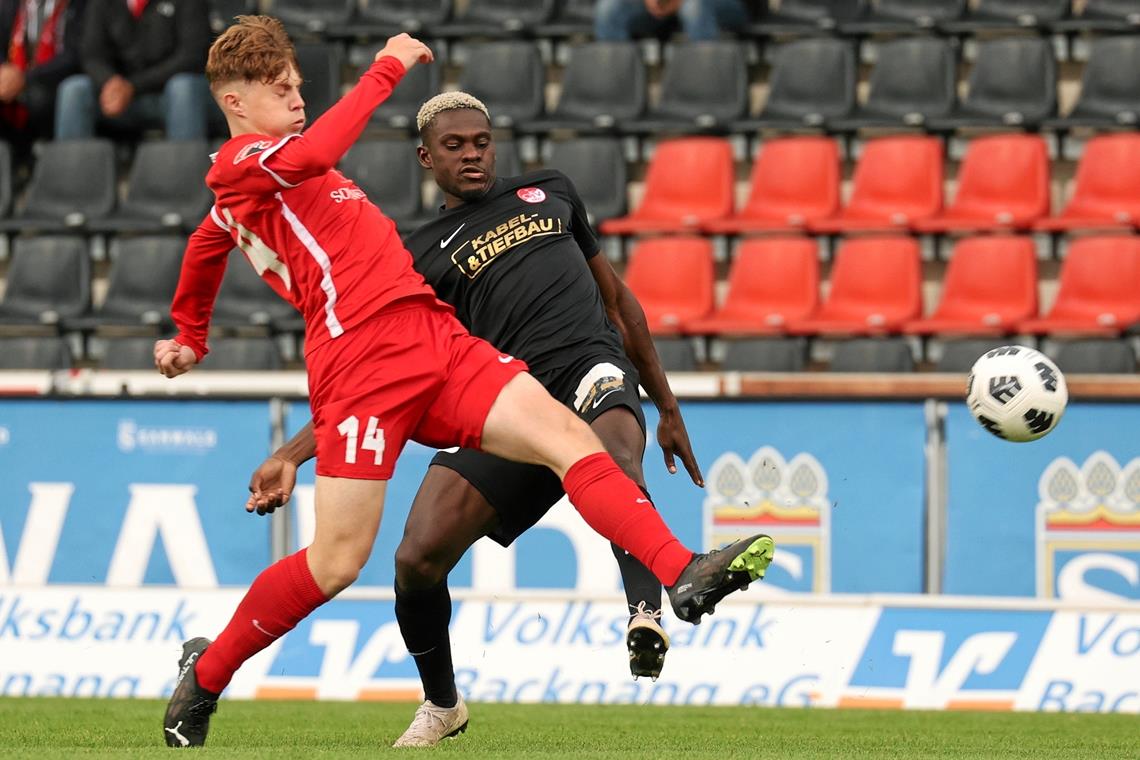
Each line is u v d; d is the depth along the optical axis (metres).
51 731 19.30
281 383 29.75
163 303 40.06
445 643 16.83
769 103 41.50
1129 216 37.59
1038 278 38.38
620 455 15.88
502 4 44.75
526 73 42.81
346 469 13.95
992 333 35.72
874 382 28.30
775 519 26.98
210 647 14.90
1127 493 26.11
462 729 17.45
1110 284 36.59
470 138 16.89
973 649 24.53
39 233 42.16
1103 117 39.44
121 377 30.27
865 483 26.77
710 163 40.47
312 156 13.57
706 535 27.19
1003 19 41.59
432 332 14.12
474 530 16.20
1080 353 33.84
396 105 43.34
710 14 42.12
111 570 28.33
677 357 35.72
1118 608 24.31
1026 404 16.98
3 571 28.59
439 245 17.08
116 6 42.59
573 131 41.34
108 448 28.44
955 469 26.55
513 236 16.97
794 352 35.56
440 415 14.13
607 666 25.12
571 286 16.91
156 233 41.28
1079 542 26.23
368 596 25.81
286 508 27.98
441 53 43.78
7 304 40.81
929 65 40.94
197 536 28.14
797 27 42.19
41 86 43.72
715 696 24.80
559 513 27.38
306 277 14.10
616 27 42.78
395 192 41.16
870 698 24.48
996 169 39.09
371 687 25.25
